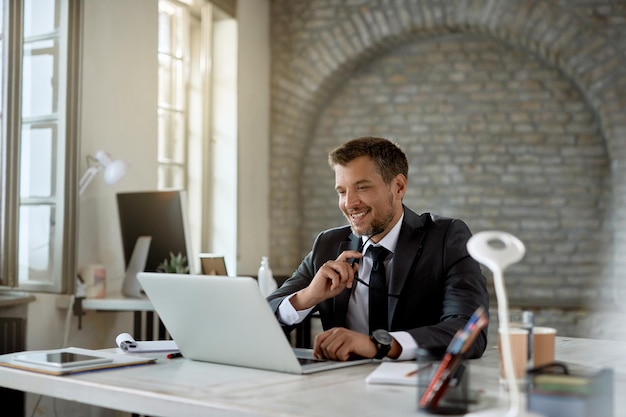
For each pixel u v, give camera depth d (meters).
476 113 5.73
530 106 5.64
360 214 2.07
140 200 3.71
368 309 2.11
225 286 1.60
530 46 5.43
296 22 5.74
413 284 2.08
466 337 1.25
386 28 5.54
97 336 3.89
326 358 1.77
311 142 6.08
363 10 5.57
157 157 4.41
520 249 1.15
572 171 5.57
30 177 3.43
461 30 5.57
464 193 5.74
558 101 5.59
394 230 2.13
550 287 5.57
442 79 5.79
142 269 3.65
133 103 4.21
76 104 3.38
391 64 5.89
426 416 1.21
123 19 4.13
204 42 5.18
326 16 5.66
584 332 5.27
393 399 1.33
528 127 5.64
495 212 5.69
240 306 1.60
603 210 5.50
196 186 5.21
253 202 5.54
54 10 3.41
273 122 5.80
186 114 5.13
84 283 3.60
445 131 5.78
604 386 1.17
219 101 5.33
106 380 1.51
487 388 1.42
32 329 3.51
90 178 3.71
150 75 4.35
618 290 5.34
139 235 3.72
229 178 5.29
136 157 4.22
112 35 4.04
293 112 5.80
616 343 2.21
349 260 2.17
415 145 5.84
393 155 2.10
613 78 5.14
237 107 5.33
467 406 1.23
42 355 1.75
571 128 5.57
